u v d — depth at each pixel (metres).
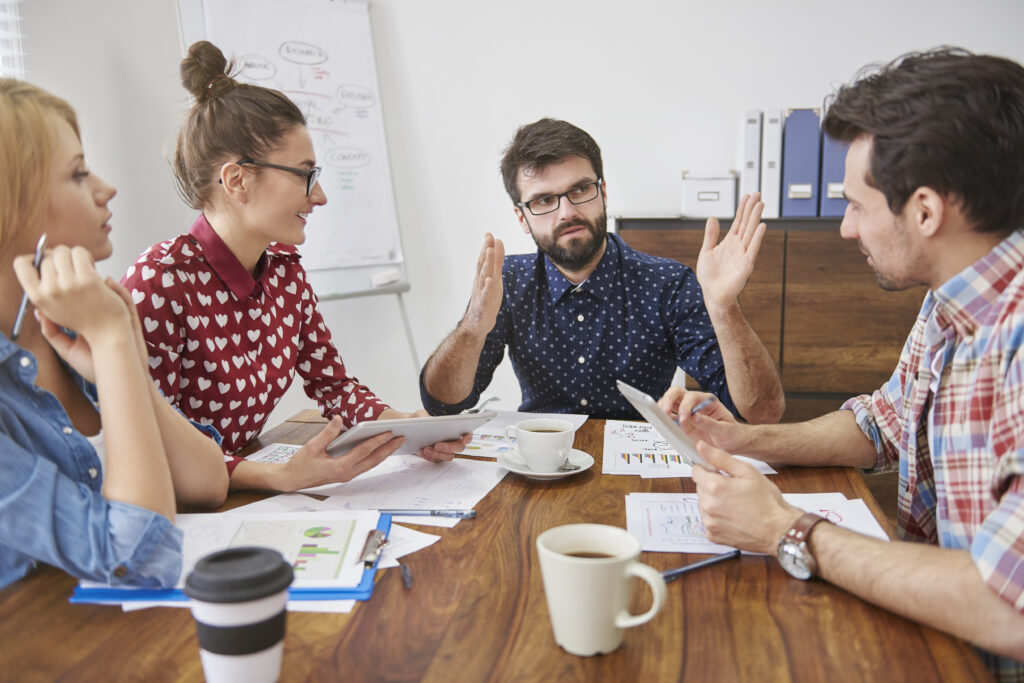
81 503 0.84
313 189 1.54
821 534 0.84
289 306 1.63
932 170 0.90
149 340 1.37
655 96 3.19
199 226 1.50
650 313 1.81
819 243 2.72
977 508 0.93
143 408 0.90
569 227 1.72
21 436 0.92
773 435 1.23
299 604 0.80
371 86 3.17
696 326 1.75
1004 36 2.95
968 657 0.70
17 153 0.91
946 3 2.97
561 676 0.67
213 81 1.45
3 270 0.96
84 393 1.08
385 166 3.21
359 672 0.68
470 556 0.92
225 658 0.63
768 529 0.87
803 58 3.08
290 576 0.65
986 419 0.91
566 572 0.68
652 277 1.81
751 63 3.11
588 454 1.28
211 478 1.08
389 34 3.29
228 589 0.62
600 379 1.85
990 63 0.89
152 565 0.82
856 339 2.73
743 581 0.85
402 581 0.85
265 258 1.59
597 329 1.83
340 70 3.09
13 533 0.81
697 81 3.15
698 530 0.99
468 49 3.27
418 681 0.67
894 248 0.98
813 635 0.74
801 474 1.20
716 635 0.74
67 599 0.82
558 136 1.69
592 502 1.09
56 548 0.81
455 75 3.29
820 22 3.05
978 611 0.72
